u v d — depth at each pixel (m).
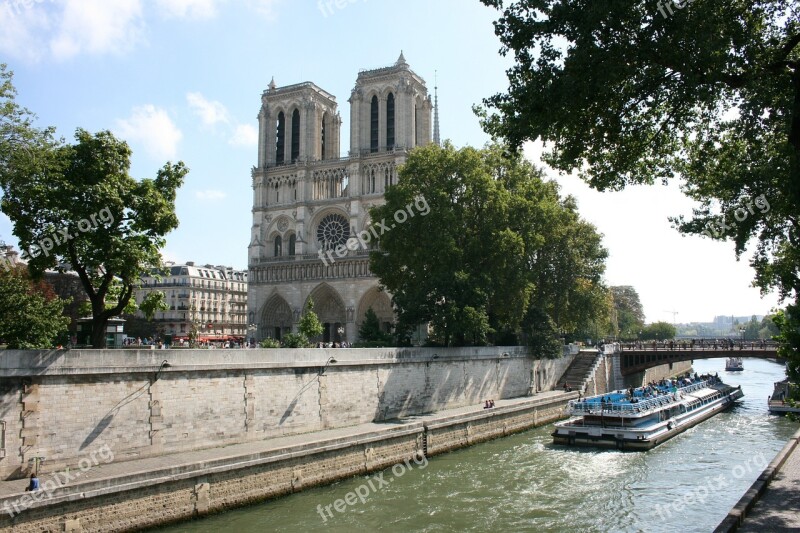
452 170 70.06
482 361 69.25
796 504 26.05
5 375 30.97
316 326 90.94
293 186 128.00
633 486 40.06
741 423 66.12
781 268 36.50
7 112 33.00
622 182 29.91
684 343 96.69
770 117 25.59
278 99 132.00
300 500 36.50
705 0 22.69
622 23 23.20
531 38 24.41
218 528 31.53
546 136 26.61
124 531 29.84
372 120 125.50
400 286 73.50
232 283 167.75
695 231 36.84
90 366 34.16
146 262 39.00
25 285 48.97
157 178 40.53
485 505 35.91
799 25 25.27
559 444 54.53
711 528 31.91
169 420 37.69
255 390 42.81
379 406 53.53
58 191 35.12
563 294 87.62
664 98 25.84
